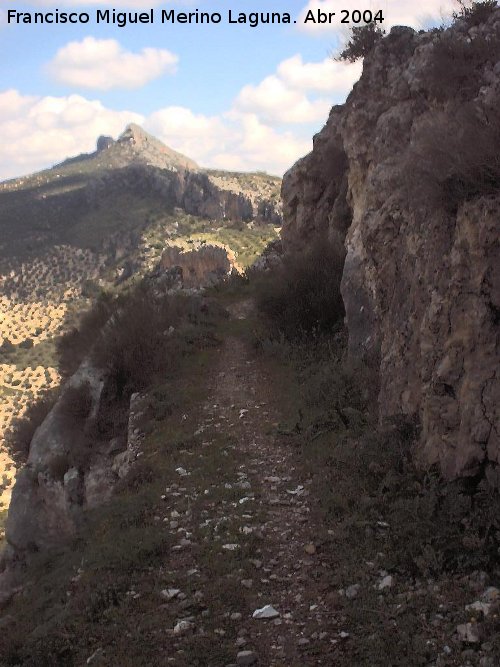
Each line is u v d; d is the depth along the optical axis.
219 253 51.41
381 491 6.99
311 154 21.05
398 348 8.22
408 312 8.26
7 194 195.50
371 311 11.07
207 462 9.48
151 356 14.75
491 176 6.31
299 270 15.83
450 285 6.61
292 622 5.36
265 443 9.99
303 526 7.08
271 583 6.01
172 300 19.56
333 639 5.02
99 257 141.25
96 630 5.63
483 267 6.10
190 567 6.50
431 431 6.72
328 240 17.27
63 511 12.66
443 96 10.76
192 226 131.88
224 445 10.11
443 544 5.65
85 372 14.71
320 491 7.72
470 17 12.38
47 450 13.69
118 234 142.50
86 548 7.83
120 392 14.33
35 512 13.26
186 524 7.56
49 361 108.25
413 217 8.54
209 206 134.00
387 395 8.34
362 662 4.67
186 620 5.54
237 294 22.31
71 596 6.58
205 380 13.80
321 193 20.64
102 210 157.12
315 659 4.83
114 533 7.75
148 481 9.38
